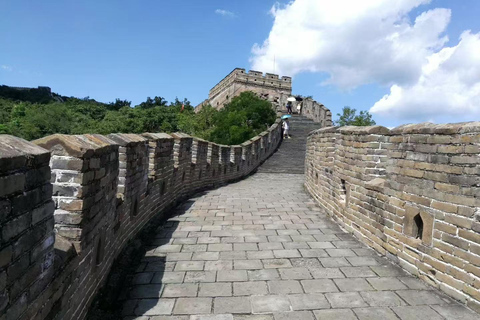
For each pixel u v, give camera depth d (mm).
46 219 2316
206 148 11656
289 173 17391
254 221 7188
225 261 4938
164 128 29031
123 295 3922
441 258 3979
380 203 5238
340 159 6973
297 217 7617
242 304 3727
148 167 6414
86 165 3111
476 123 3611
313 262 4902
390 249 4945
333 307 3660
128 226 5215
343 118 22672
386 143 5469
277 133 22547
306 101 31672
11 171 1858
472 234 3594
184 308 3645
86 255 3240
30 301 2125
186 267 4711
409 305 3697
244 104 26547
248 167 16359
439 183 4031
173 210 8070
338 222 6988
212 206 8633
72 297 2914
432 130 4160
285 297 3879
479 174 3539
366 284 4199
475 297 3551
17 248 1940
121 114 31422
